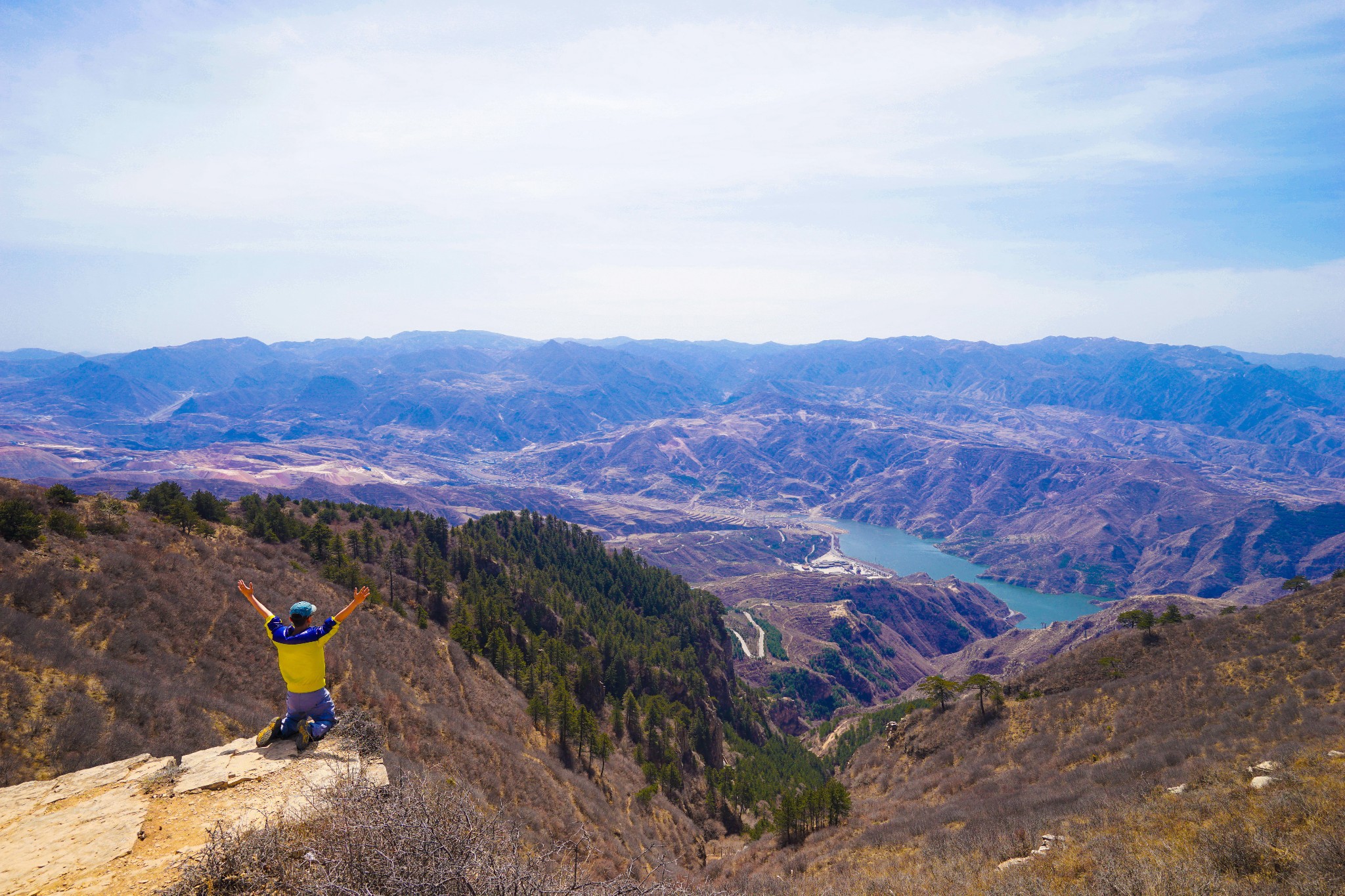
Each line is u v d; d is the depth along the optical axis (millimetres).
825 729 139000
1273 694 33906
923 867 21469
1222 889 11141
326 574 59250
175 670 29547
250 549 53906
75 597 29750
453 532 117062
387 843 7121
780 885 26484
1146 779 26406
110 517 41688
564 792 41312
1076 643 196625
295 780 9102
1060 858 16500
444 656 57094
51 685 21703
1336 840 11094
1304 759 19203
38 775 17672
